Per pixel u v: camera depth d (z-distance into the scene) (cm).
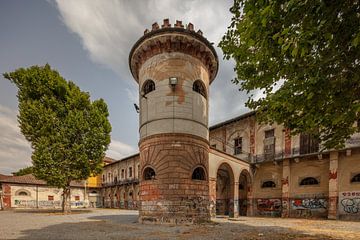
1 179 3562
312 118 684
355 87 586
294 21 512
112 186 4372
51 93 2403
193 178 1375
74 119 2331
